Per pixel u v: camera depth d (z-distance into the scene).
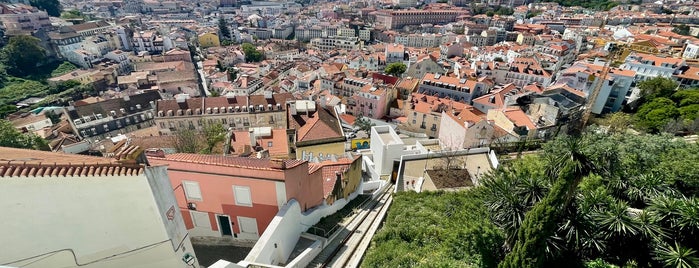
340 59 143.75
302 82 111.00
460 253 21.06
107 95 107.56
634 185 27.08
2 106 104.75
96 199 12.37
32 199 11.38
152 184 13.11
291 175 22.33
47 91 122.50
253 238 23.86
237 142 45.28
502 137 54.53
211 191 22.59
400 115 89.00
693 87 79.94
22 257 11.88
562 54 122.81
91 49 152.50
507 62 111.44
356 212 30.78
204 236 24.42
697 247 20.94
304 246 23.81
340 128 48.91
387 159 46.00
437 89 92.06
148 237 13.88
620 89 77.19
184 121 71.06
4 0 190.00
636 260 20.88
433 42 182.62
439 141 59.44
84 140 65.62
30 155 13.85
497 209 23.89
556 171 23.53
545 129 58.19
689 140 50.34
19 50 134.62
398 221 27.08
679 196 26.11
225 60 161.38
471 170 41.59
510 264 18.12
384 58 135.00
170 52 155.88
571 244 20.91
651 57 89.44
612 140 39.84
